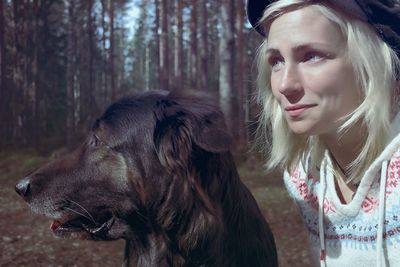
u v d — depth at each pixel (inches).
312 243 35.5
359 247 31.0
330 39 27.3
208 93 43.5
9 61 466.3
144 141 41.6
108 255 113.3
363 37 27.4
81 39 700.0
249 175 214.7
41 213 46.1
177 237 40.5
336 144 30.6
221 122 39.4
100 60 731.4
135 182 42.3
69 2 590.2
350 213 30.8
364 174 29.7
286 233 134.0
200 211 39.0
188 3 440.8
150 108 42.1
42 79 534.6
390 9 28.0
